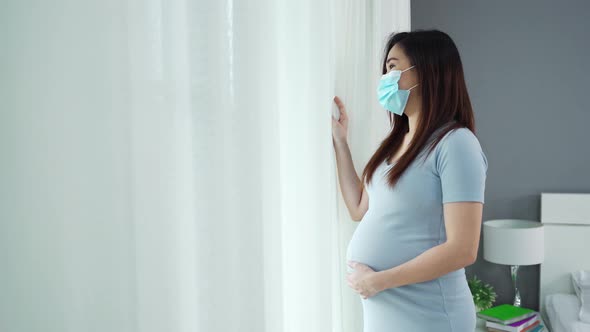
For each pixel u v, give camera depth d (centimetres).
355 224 165
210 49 69
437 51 126
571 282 273
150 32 62
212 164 70
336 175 161
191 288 69
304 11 117
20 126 50
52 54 52
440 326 117
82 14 54
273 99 84
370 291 119
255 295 77
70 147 54
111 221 57
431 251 112
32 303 51
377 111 170
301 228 117
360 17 166
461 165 112
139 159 61
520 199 289
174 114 66
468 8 289
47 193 52
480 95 291
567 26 277
